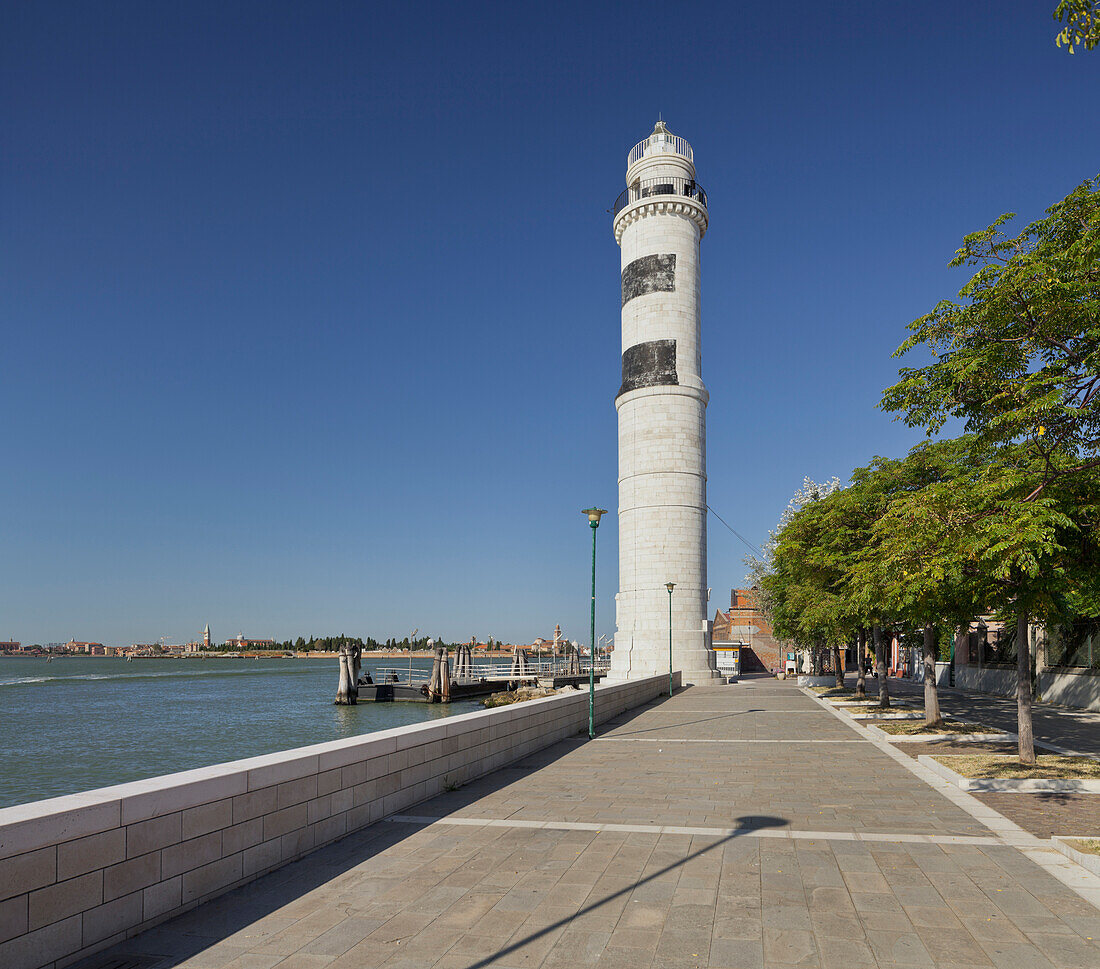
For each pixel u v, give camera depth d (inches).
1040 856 349.4
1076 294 382.0
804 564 1147.3
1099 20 302.2
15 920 222.1
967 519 436.8
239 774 317.1
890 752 698.8
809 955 243.8
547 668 3417.8
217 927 270.7
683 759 666.2
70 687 3996.1
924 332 456.8
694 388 2170.3
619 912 282.7
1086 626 1163.9
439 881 319.3
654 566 2108.8
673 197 2193.7
